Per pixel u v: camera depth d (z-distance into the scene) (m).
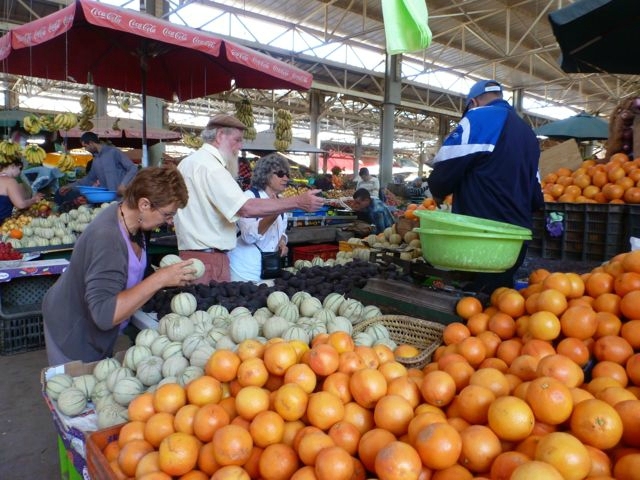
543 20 14.77
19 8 11.16
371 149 36.44
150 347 1.87
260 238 3.29
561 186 3.26
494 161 2.27
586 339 1.51
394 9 2.04
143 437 1.31
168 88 5.87
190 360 1.72
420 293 2.08
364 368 1.35
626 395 1.21
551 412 1.13
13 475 2.65
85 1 3.62
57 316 2.07
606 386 1.29
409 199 13.80
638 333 1.45
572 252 2.99
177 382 1.55
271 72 4.80
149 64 5.22
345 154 31.91
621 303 1.57
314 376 1.37
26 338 4.41
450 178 2.37
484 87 2.50
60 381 1.71
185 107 21.44
